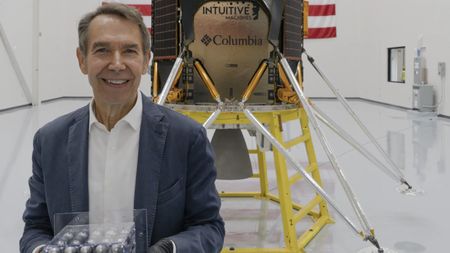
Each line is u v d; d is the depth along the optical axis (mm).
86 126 1364
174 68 2768
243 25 2943
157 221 1330
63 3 14016
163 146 1326
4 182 4348
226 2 2916
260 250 2705
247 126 2953
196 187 1377
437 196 3895
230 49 2957
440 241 2906
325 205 3338
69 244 1073
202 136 1381
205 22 2930
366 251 2578
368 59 13422
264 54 2980
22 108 11148
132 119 1334
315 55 14047
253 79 2840
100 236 1117
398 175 3494
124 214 1230
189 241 1270
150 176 1308
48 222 1447
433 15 9500
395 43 11516
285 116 3031
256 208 3760
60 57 14102
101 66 1249
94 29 1249
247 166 3479
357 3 13609
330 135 7441
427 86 9492
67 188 1335
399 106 11414
